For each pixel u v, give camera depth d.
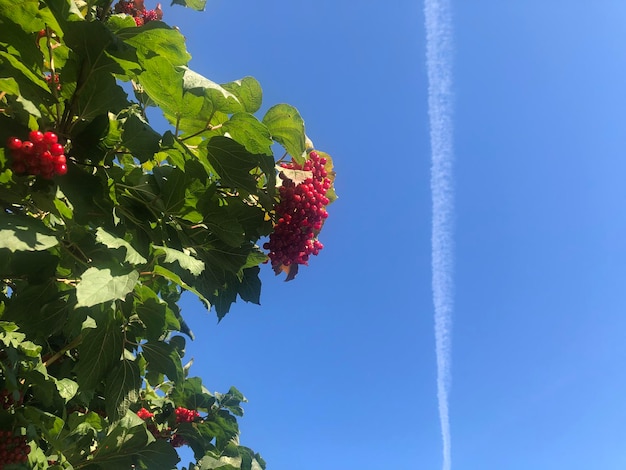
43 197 2.84
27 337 3.52
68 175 2.91
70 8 2.73
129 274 2.82
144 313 3.46
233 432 6.60
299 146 3.90
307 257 4.29
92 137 3.01
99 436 4.69
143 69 3.17
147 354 3.59
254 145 3.60
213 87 3.31
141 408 6.23
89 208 2.90
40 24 2.88
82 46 2.83
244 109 3.67
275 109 3.79
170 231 3.69
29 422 3.80
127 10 4.78
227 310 4.34
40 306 3.30
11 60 2.74
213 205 3.65
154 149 3.41
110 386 3.31
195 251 3.87
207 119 3.52
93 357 3.24
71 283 3.29
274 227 4.11
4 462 3.49
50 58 3.02
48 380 3.80
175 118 3.57
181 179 3.53
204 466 6.36
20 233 2.41
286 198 3.93
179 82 3.27
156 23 3.06
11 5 2.79
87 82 2.92
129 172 3.55
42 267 3.09
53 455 4.30
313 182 4.03
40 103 2.91
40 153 2.56
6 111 2.96
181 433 6.43
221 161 3.69
